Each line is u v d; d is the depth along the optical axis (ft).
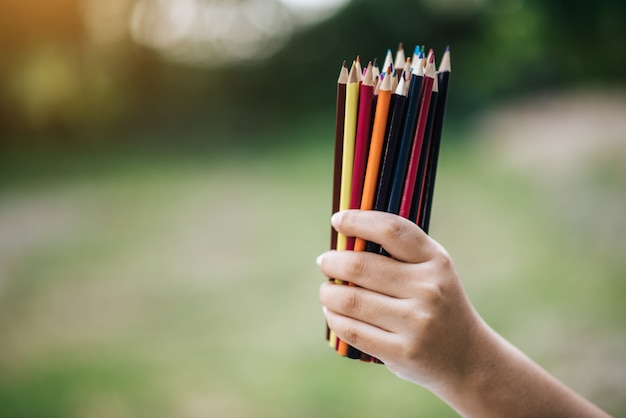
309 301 11.07
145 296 11.43
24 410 7.68
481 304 10.30
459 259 12.51
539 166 18.71
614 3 27.09
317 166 21.57
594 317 9.54
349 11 27.99
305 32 28.40
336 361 8.87
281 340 9.63
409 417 7.24
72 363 9.04
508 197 16.52
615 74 27.48
